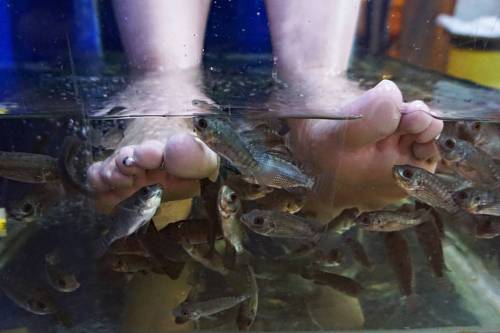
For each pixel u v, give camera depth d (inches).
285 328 15.7
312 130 17.1
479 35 19.8
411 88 19.6
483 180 17.4
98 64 19.2
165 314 16.1
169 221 17.8
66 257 17.3
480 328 16.0
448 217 18.1
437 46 20.0
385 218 17.4
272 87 18.9
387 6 19.6
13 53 18.8
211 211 16.7
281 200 17.1
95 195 17.1
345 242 18.1
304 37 19.8
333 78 19.8
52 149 18.1
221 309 16.0
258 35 19.8
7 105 18.5
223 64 19.9
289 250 17.4
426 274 18.0
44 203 17.9
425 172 16.6
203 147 15.9
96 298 16.6
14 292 16.6
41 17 18.3
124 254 17.1
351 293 17.1
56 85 18.8
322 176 17.2
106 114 18.2
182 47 19.6
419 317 16.4
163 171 16.4
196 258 17.1
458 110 18.5
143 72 19.5
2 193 17.9
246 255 17.1
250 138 16.7
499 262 18.8
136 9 19.1
